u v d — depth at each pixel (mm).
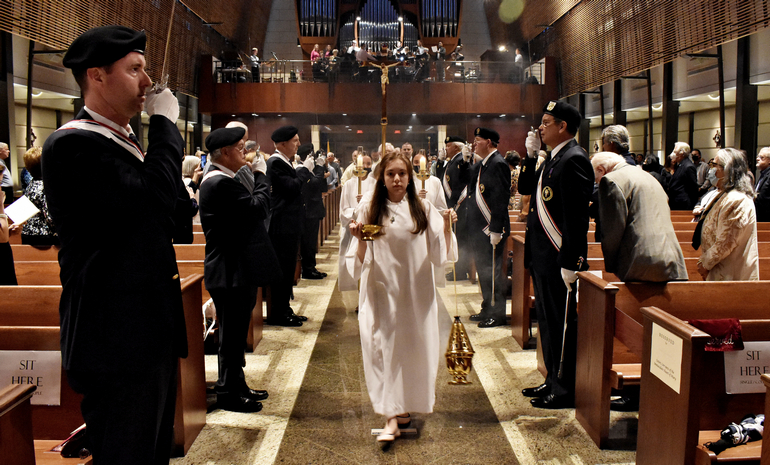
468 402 3346
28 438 1750
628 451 2812
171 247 1850
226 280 3141
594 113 15250
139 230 1741
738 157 3486
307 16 19656
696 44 10461
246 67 12617
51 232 4211
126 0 10805
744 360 2354
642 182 3127
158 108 1839
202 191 3174
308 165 5609
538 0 17328
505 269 5047
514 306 4723
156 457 1978
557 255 3215
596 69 14477
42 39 8703
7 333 2367
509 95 13344
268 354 4297
